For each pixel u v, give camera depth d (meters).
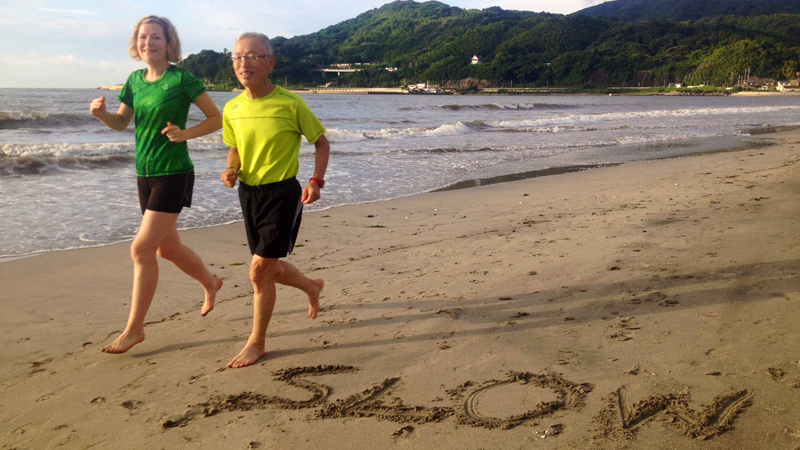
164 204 3.31
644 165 13.32
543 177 11.82
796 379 2.50
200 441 2.34
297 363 3.10
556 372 2.77
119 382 2.98
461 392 2.63
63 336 3.71
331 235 6.73
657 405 2.38
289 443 2.29
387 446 2.23
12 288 4.71
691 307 3.47
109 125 3.47
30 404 2.76
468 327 3.47
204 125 3.31
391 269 5.05
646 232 5.64
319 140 3.09
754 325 3.13
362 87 172.25
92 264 5.46
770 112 44.16
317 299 3.58
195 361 3.22
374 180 11.32
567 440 2.18
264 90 3.01
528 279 4.34
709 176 10.46
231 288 4.76
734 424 2.21
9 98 44.09
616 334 3.18
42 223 7.05
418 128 22.39
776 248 4.56
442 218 7.76
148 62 3.31
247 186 3.03
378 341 3.35
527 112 41.66
